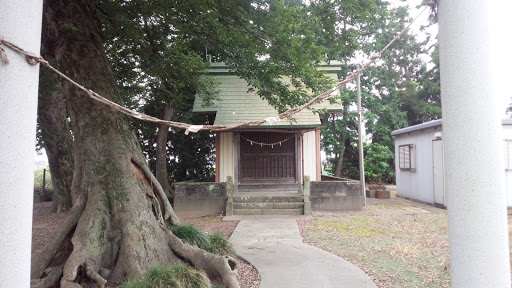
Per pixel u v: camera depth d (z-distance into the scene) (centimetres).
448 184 226
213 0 761
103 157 550
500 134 219
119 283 482
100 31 639
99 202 523
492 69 219
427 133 1326
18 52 227
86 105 568
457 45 221
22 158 227
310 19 820
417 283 485
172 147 1906
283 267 559
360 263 583
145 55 951
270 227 915
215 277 492
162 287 408
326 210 1170
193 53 1098
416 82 2383
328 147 2123
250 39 829
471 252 212
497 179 214
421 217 1038
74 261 455
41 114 1223
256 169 1312
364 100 2075
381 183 2231
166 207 609
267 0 796
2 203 215
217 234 635
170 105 1529
